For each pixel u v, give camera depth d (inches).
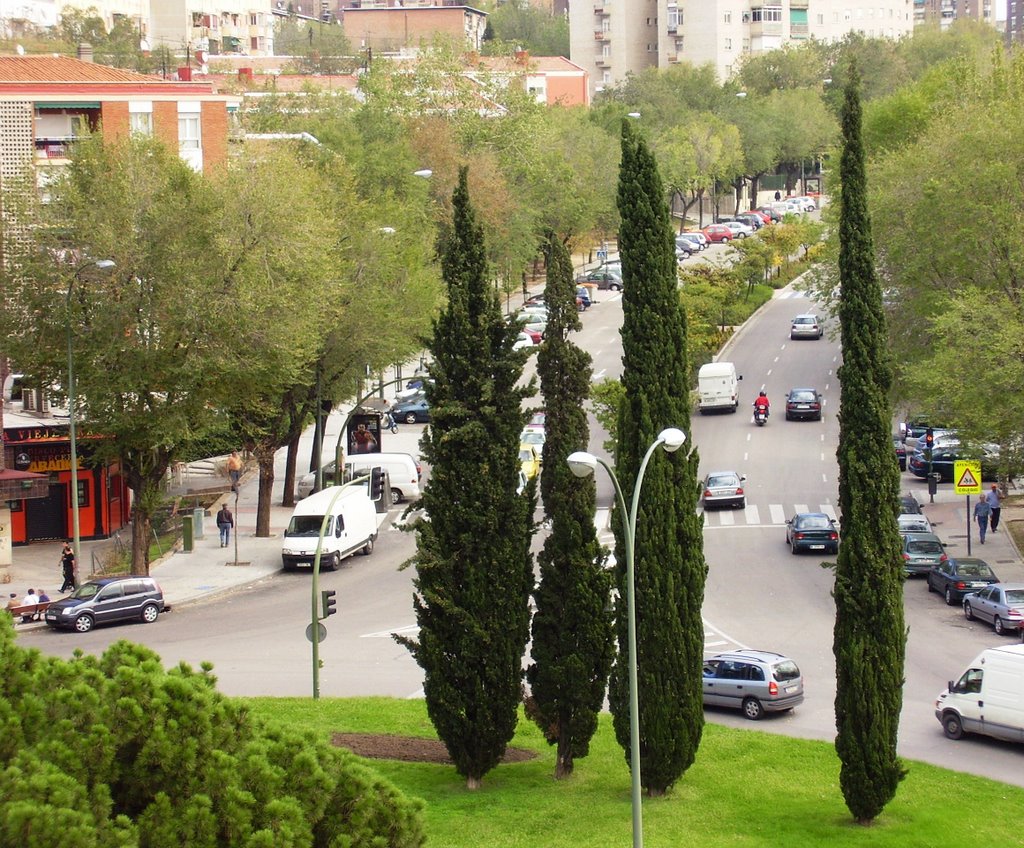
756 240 4239.7
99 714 711.1
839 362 3393.2
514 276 3919.8
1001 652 1225.4
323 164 2549.2
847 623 1059.9
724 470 2493.8
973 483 1889.8
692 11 7701.8
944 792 1111.6
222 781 710.5
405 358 2407.7
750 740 1245.1
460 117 3991.1
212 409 1987.0
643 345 1103.0
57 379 1923.0
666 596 1099.3
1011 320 1818.4
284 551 1989.4
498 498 1142.3
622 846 1002.7
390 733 1272.1
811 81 6914.4
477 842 1017.5
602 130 4958.2
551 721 1167.6
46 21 6171.3
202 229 1872.5
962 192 2130.9
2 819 637.9
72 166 1937.7
